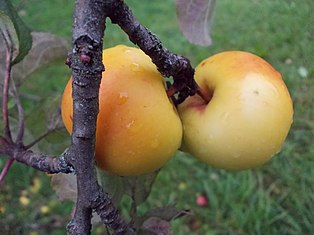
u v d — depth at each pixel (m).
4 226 0.39
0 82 0.22
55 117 0.23
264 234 0.50
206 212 0.53
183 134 0.17
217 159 0.17
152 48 0.14
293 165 0.55
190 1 0.19
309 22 0.67
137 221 0.21
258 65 0.17
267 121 0.16
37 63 0.23
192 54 0.74
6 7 0.18
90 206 0.14
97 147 0.15
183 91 0.17
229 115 0.17
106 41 0.74
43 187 0.54
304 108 0.61
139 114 0.15
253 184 0.54
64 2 0.83
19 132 0.19
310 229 0.50
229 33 0.75
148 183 0.22
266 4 0.72
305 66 0.67
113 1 0.13
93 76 0.13
